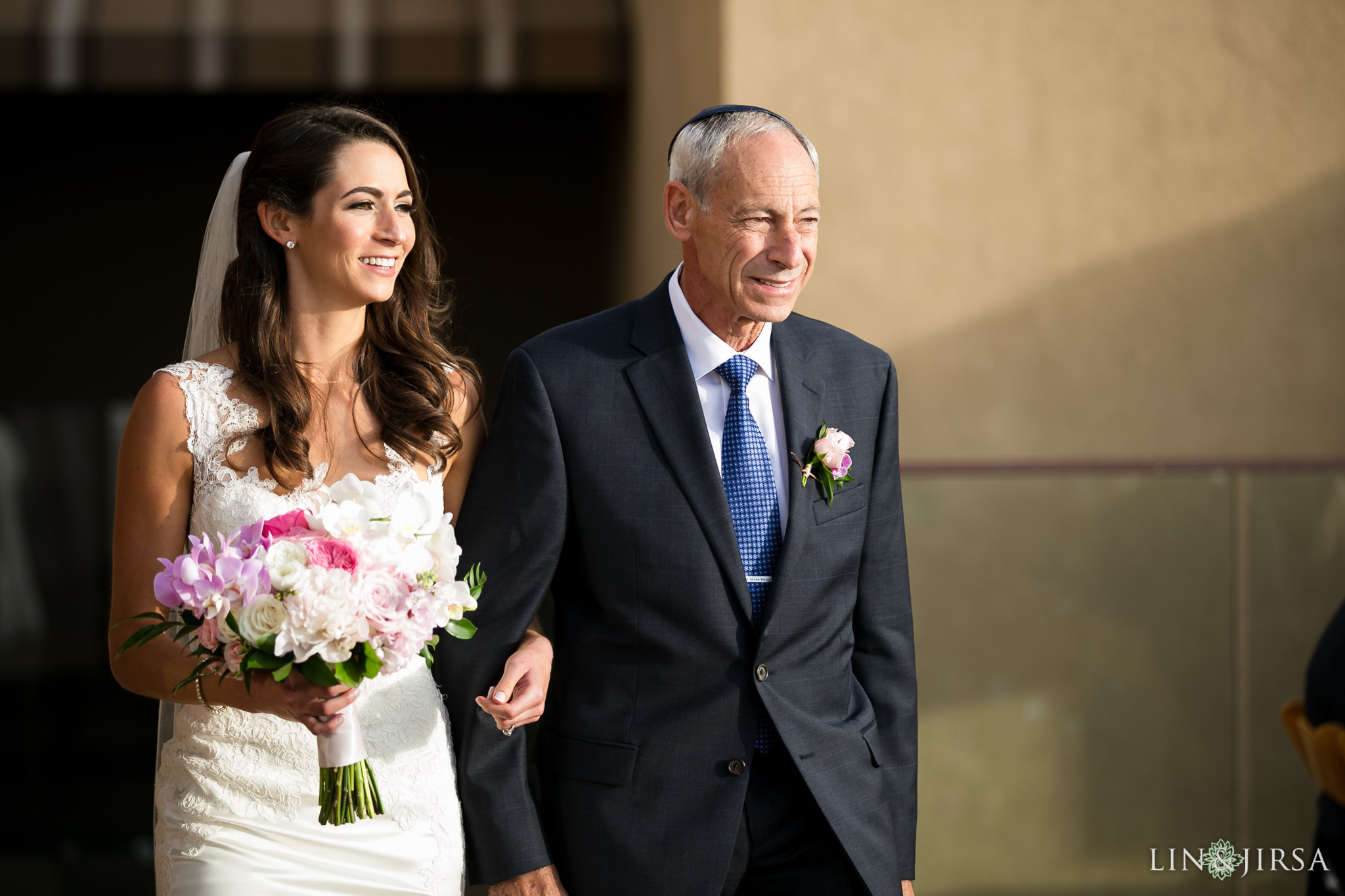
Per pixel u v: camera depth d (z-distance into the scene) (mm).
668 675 3111
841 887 3176
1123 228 5695
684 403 3182
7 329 11008
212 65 8375
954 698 5352
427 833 3152
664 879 3045
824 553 3223
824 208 5605
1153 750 5352
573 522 3197
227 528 2998
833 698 3256
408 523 2750
